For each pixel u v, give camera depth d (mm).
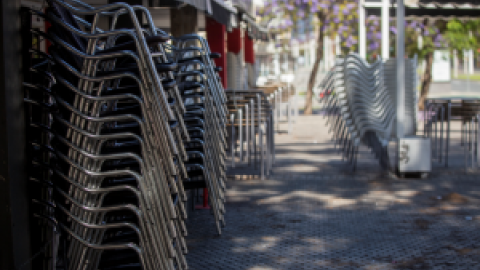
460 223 5230
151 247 2766
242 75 14484
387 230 5008
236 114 7555
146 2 5156
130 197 2828
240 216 5566
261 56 34719
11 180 2412
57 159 2711
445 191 6738
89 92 2570
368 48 22266
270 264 4090
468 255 4266
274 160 8836
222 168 5277
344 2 19734
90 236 2635
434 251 4375
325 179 7590
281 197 6457
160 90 2500
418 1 9352
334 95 8648
